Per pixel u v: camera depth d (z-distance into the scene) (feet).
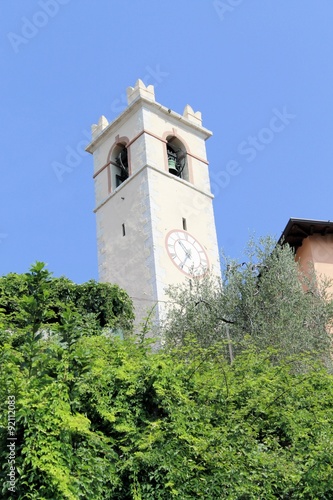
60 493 35.47
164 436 41.24
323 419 46.70
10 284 66.28
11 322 59.06
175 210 120.47
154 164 122.52
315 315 73.72
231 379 47.91
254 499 40.57
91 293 73.67
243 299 74.74
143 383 43.21
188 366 47.44
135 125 128.16
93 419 41.75
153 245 112.68
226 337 71.77
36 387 37.60
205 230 123.44
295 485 42.11
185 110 137.39
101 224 124.88
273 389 47.57
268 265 76.54
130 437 41.16
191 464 40.55
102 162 131.75
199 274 116.06
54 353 40.32
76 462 37.17
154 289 108.88
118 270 117.29
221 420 44.39
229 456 41.01
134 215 119.24
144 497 39.52
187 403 42.98
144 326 51.60
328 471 42.04
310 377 51.19
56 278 72.28
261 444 43.83
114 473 39.86
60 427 36.86
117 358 45.21
